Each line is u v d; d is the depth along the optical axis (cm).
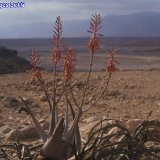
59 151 166
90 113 333
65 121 179
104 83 480
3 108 353
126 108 360
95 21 167
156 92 430
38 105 367
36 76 176
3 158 185
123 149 178
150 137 204
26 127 251
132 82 489
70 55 171
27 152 172
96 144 185
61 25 181
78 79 505
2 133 261
